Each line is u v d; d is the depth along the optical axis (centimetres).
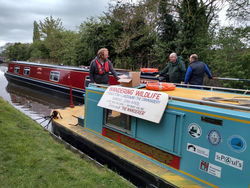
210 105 250
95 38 1559
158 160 292
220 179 225
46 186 244
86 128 431
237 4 980
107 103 339
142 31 1313
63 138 466
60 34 2856
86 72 903
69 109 609
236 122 208
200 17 994
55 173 275
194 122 246
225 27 994
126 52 1486
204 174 240
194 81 500
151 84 343
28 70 1302
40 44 3219
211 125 229
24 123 492
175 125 263
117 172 327
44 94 1154
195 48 938
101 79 467
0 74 2116
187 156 256
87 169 302
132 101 304
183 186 243
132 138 330
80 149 409
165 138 276
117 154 325
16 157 304
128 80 341
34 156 316
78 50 1806
